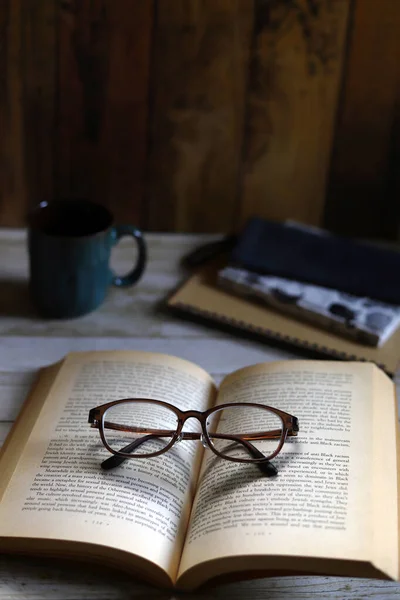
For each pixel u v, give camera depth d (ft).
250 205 3.12
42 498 2.01
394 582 2.02
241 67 2.86
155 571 1.93
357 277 2.75
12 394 2.41
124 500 2.02
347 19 2.80
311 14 2.79
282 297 2.70
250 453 2.11
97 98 2.88
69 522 1.96
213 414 2.28
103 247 2.61
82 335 2.65
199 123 2.95
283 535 1.92
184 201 3.10
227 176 3.05
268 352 2.63
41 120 2.90
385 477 2.06
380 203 3.13
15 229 3.11
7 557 2.01
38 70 2.82
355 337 2.62
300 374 2.34
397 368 2.53
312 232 2.93
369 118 2.97
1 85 2.83
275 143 3.00
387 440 2.15
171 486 2.07
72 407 2.25
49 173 3.01
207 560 1.90
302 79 2.89
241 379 2.37
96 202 2.84
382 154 3.03
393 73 2.89
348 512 1.96
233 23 2.79
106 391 2.30
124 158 3.00
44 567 2.00
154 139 2.97
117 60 2.82
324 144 3.01
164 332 2.69
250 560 1.89
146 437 2.17
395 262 2.80
